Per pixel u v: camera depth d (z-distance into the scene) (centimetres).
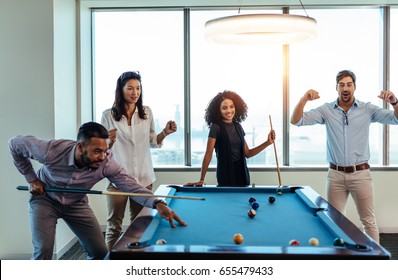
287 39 259
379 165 436
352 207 427
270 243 174
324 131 439
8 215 360
